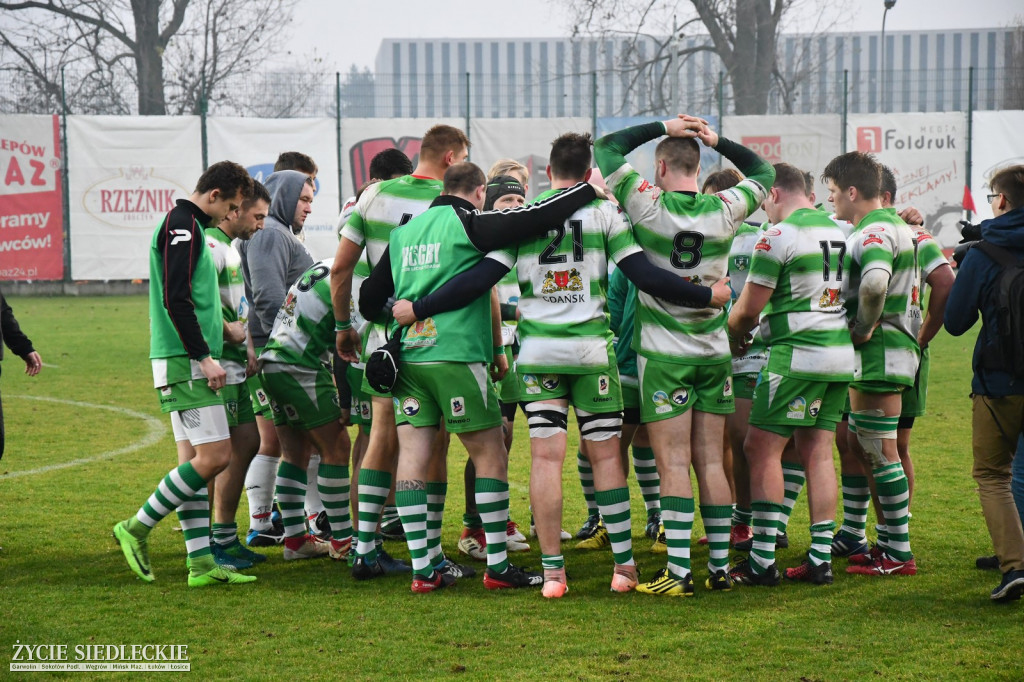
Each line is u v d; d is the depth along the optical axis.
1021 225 6.63
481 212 6.81
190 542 7.11
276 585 7.20
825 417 7.15
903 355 7.26
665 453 6.88
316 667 5.50
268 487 8.56
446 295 6.66
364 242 7.54
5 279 37.09
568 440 13.35
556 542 6.90
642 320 6.92
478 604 6.66
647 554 8.25
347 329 7.57
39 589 6.98
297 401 7.74
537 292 6.81
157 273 7.02
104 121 36.62
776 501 7.09
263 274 8.56
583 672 5.41
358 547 7.36
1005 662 5.50
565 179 6.90
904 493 7.30
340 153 37.53
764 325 7.44
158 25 51.75
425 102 40.16
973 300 6.70
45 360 21.89
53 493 10.14
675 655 5.65
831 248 7.03
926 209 37.06
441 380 6.78
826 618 6.30
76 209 36.91
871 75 43.91
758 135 37.09
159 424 14.48
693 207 6.74
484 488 7.03
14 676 5.38
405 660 5.60
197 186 7.12
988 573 7.33
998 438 6.60
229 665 5.54
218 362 7.27
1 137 36.47
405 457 6.97
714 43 52.72
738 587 7.08
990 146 36.84
